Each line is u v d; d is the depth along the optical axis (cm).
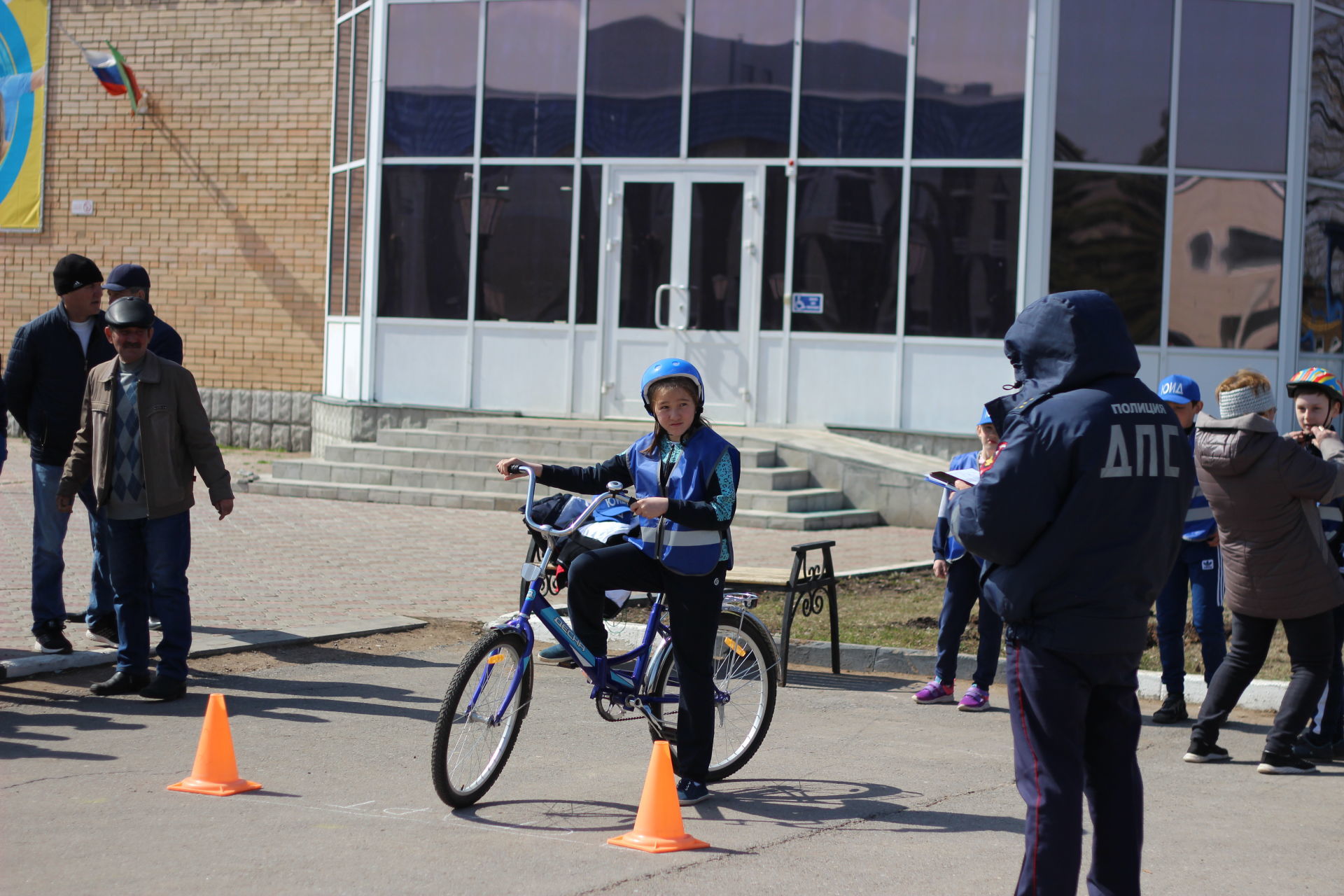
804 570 822
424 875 437
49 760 559
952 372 1509
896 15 1520
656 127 1589
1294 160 1538
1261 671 786
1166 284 1512
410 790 535
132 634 675
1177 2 1505
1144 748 646
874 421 1538
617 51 1598
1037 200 1482
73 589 918
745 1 1562
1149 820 528
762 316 1568
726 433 1502
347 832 479
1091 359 381
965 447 1488
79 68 1997
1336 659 629
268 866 440
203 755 527
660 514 501
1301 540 580
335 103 1820
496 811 512
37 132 2014
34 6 2006
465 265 1645
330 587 987
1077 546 372
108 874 429
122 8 1973
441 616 904
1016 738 385
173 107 1959
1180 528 387
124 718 632
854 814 525
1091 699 388
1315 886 455
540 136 1620
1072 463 372
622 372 1603
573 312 1611
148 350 686
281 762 569
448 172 1648
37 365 724
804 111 1551
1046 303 388
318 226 1908
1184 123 1514
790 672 809
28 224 2027
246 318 1942
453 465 1487
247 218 1936
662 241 1590
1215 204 1524
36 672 702
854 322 1541
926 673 803
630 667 550
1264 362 1541
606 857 462
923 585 1023
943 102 1510
